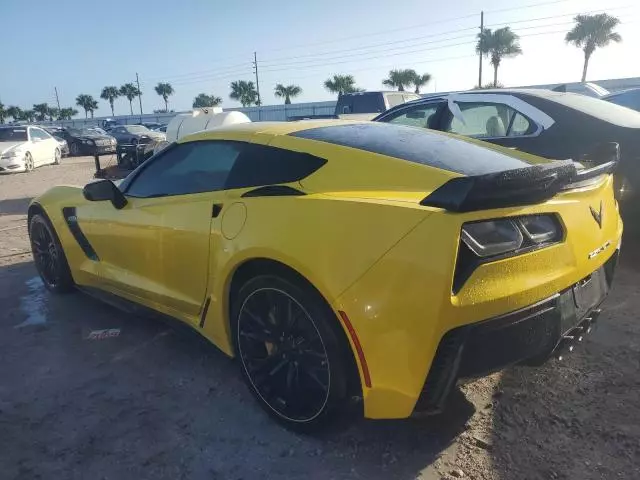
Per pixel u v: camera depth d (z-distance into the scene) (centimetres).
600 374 306
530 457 241
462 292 203
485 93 546
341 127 318
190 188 319
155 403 290
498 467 235
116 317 409
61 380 316
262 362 266
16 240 676
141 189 357
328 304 228
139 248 341
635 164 428
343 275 218
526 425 264
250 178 288
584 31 4066
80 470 238
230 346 289
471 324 208
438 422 267
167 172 342
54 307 431
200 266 292
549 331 233
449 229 203
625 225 445
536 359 248
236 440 257
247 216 262
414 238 206
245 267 266
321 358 238
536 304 223
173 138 1177
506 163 285
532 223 229
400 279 207
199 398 295
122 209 355
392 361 211
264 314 261
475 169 266
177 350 352
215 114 1165
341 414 242
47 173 1639
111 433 264
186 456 246
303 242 232
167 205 320
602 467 233
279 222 245
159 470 237
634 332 355
